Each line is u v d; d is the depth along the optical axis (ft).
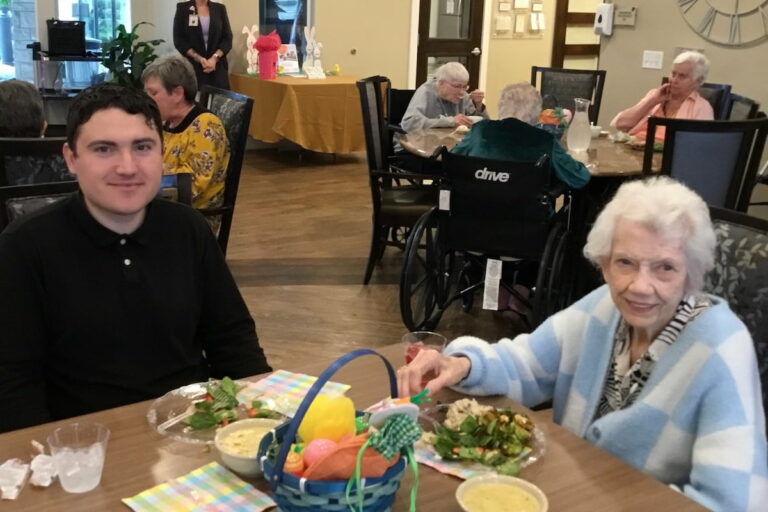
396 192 13.48
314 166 22.93
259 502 3.62
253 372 5.81
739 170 10.79
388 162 14.94
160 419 4.39
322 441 3.32
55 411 5.32
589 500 3.70
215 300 5.75
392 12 25.43
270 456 3.39
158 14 24.56
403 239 15.39
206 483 3.76
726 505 3.81
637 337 4.63
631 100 18.15
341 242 15.88
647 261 4.25
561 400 5.12
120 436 4.19
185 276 5.46
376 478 3.22
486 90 27.84
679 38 16.81
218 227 11.14
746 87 15.71
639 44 17.70
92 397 5.24
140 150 4.98
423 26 26.07
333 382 4.87
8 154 7.36
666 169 10.64
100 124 4.83
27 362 5.04
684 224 4.24
